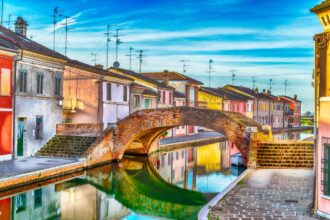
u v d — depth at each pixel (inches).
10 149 1023.6
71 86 1528.1
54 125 1218.0
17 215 673.6
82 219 663.8
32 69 1111.0
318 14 514.9
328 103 496.1
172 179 1088.2
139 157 1480.1
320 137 511.5
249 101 3324.3
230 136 1128.8
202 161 1437.0
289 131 3462.1
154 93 1984.5
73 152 1131.3
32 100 1111.0
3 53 980.6
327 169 502.9
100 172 1142.3
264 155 971.3
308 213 535.5
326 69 515.5
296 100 4478.3
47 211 705.0
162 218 687.1
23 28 1352.1
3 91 991.6
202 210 559.5
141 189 955.3
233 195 649.0
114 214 707.4
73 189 899.4
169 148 1702.8
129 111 1729.8
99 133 1256.2
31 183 827.4
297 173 863.1
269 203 595.8
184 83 2439.7
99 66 1925.4
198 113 1185.4
